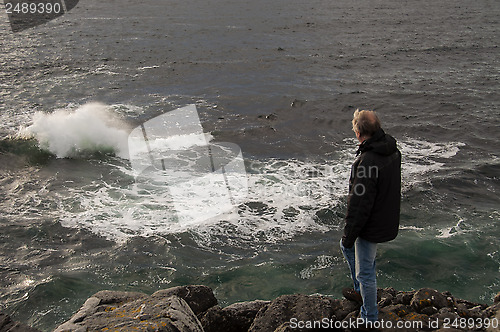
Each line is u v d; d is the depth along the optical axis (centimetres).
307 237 945
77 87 2086
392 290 500
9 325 446
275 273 833
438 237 925
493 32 3434
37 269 842
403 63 2534
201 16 4403
